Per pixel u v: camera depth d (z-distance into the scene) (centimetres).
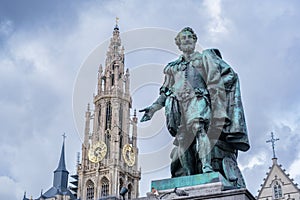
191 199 897
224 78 1087
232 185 996
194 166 1041
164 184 977
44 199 11819
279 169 5056
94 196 11700
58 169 12825
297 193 4894
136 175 11144
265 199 4991
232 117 1067
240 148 1066
